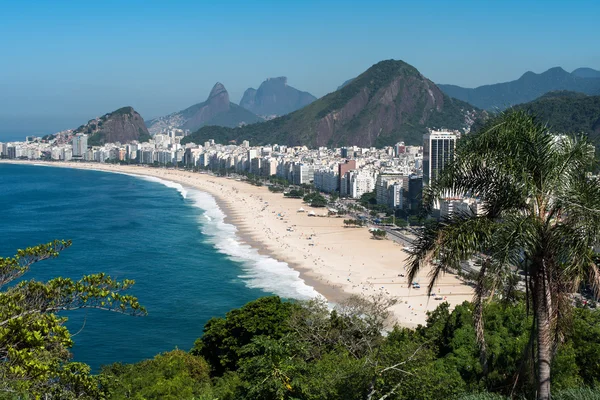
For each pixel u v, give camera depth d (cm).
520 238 2722
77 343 9981
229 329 7038
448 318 5950
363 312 6300
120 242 19150
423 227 3184
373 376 3631
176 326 11000
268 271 15238
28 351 2553
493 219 2994
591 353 4331
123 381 5469
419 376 3616
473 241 2848
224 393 4662
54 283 2819
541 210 2902
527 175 2875
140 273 14925
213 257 16962
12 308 2616
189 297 12838
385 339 5834
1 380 2433
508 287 3158
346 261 16525
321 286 13725
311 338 5647
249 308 7194
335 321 5981
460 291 12794
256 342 4247
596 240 2712
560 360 3959
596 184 2916
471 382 4244
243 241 19600
